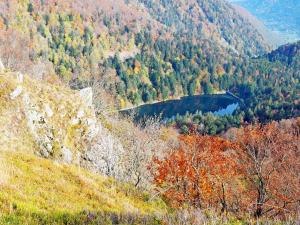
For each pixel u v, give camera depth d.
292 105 173.38
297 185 31.19
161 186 26.78
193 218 10.37
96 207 15.41
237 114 173.75
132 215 10.73
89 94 35.56
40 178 16.19
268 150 32.97
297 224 11.09
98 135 33.50
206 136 31.47
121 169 30.69
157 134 53.97
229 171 27.92
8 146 24.31
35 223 9.53
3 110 26.23
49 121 29.39
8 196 11.65
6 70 29.84
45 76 107.75
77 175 18.72
